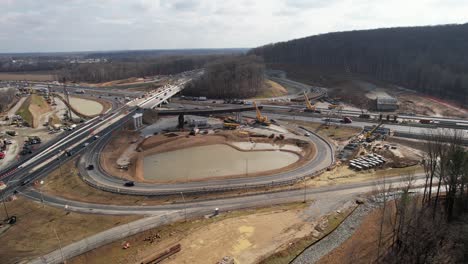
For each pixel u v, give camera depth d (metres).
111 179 105.00
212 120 188.25
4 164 117.69
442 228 62.44
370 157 120.06
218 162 126.00
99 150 131.25
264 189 96.94
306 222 78.19
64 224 78.62
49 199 91.50
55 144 138.50
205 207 86.19
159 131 164.75
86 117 192.75
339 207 84.94
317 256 66.56
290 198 90.62
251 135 157.88
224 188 96.69
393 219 75.00
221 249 67.81
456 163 70.38
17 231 76.25
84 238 72.94
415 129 155.62
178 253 66.62
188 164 124.00
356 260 64.06
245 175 108.31
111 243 70.94
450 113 195.62
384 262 60.88
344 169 112.62
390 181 99.06
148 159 129.75
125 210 84.94
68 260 66.00
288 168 114.38
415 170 107.69
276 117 191.88
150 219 80.38
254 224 77.19
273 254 66.19
